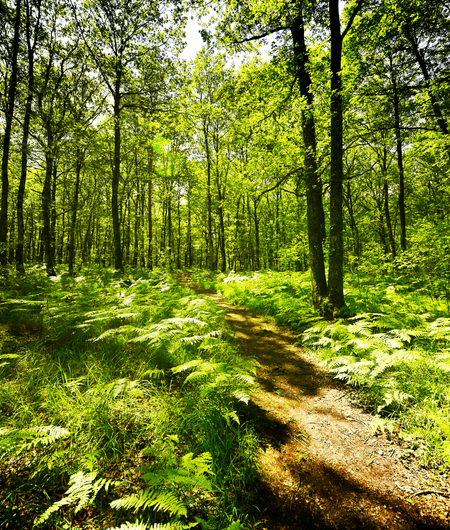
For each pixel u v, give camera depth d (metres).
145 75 14.02
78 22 12.67
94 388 3.13
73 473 2.23
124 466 2.41
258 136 9.84
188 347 4.86
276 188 10.51
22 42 12.28
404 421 3.20
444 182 11.40
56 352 4.39
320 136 9.43
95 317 5.66
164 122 15.52
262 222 30.20
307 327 6.74
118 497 2.12
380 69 7.83
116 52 13.23
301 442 3.06
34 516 1.89
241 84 8.66
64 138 13.28
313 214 7.70
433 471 2.60
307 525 2.15
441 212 16.02
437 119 8.38
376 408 3.57
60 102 14.83
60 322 5.62
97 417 2.77
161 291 9.42
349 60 8.23
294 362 5.22
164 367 4.27
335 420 3.45
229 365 4.04
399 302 7.26
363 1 6.57
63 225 23.52
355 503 2.34
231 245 28.92
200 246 38.62
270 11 7.08
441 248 7.48
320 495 2.42
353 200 20.88
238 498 2.31
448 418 2.94
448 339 4.55
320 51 8.84
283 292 9.54
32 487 2.07
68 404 2.92
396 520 2.18
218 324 6.59
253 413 3.50
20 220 11.93
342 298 7.01
